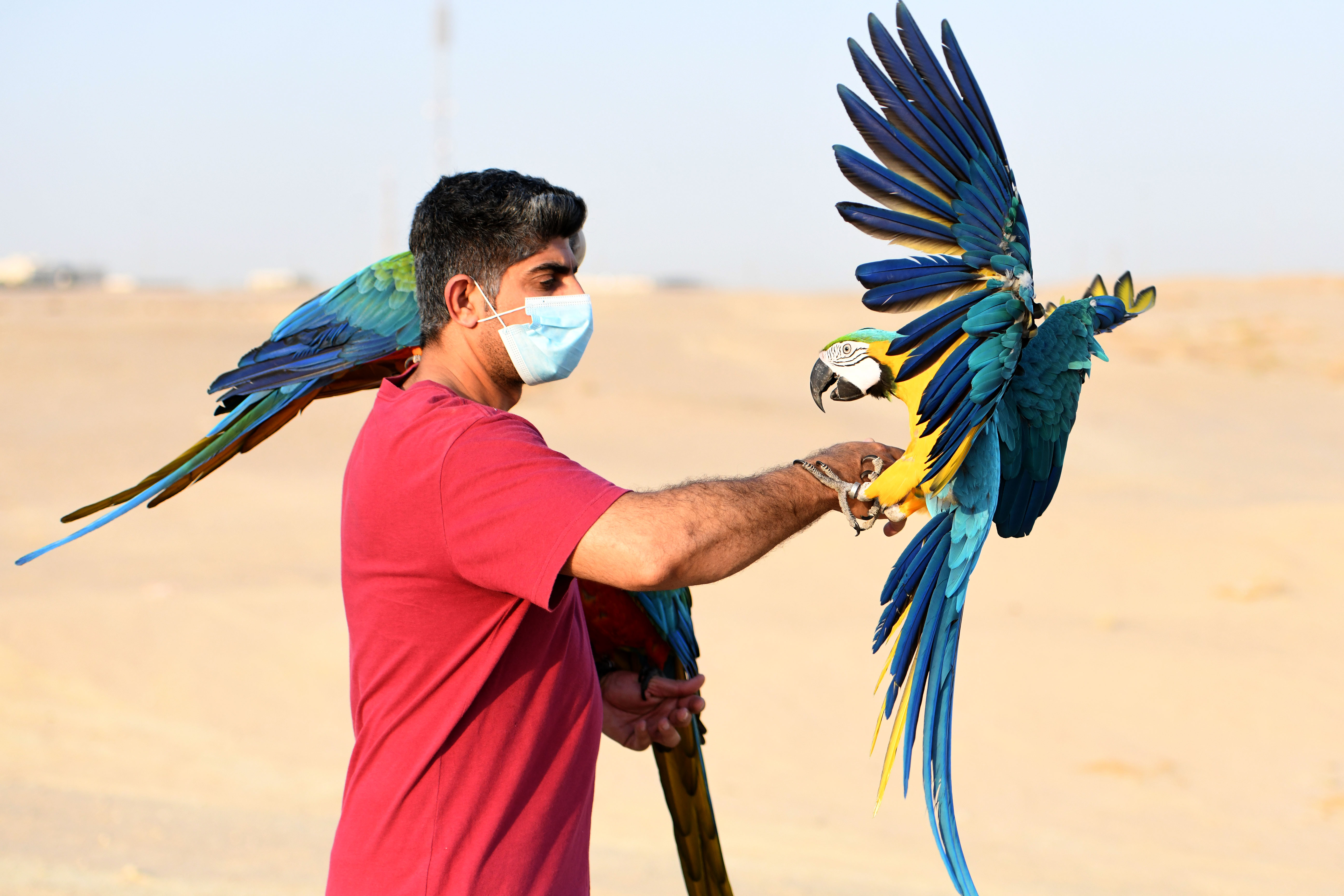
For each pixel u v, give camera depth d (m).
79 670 11.61
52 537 18.45
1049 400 2.60
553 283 2.37
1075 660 13.03
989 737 11.16
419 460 2.16
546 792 2.31
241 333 41.78
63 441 26.42
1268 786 10.15
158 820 7.96
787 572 17.27
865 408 37.94
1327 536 18.34
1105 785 10.16
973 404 2.24
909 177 2.20
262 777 9.54
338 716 11.22
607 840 8.30
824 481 2.26
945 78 2.23
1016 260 2.28
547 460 2.14
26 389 31.88
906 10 2.19
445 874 2.23
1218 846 8.79
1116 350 47.28
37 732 10.16
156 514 20.05
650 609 2.96
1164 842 8.90
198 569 16.30
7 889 5.92
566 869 2.35
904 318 42.81
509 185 2.35
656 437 31.27
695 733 3.11
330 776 9.70
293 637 12.88
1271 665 12.95
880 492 2.25
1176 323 54.88
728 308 61.75
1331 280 80.19
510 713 2.25
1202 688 12.27
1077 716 11.63
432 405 2.23
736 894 6.82
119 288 114.00
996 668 12.79
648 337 48.28
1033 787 10.10
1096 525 19.70
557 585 2.16
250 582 15.48
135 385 33.19
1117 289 2.87
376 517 2.21
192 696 11.35
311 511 20.67
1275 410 39.44
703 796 3.13
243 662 12.17
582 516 2.06
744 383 42.53
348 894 2.28
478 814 2.24
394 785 2.26
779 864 7.79
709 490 2.13
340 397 31.62
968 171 2.25
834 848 8.37
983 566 17.45
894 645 2.44
